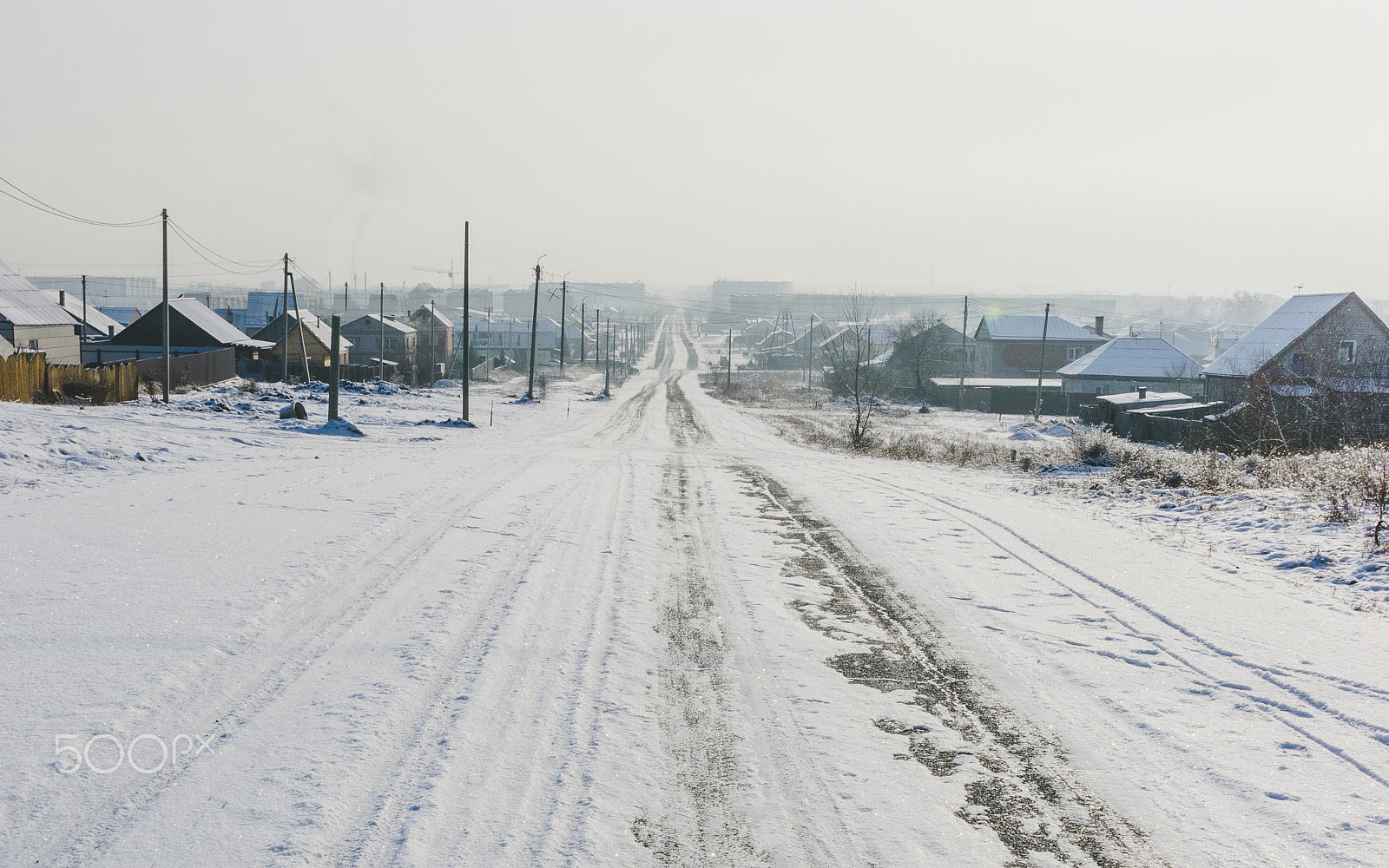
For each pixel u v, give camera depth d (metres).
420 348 101.25
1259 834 4.72
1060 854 4.52
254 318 108.38
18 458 14.74
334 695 6.05
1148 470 19.77
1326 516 12.99
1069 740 5.92
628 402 61.72
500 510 13.39
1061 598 9.33
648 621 8.20
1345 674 6.95
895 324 109.88
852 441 34.16
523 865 4.19
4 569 8.30
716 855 4.40
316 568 9.16
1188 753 5.71
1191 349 131.38
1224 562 10.92
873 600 9.27
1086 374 64.12
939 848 4.54
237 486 14.17
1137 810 5.00
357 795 4.74
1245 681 6.90
